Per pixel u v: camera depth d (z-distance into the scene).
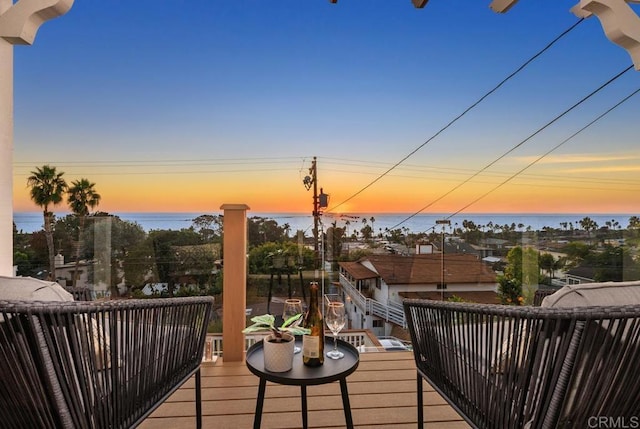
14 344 1.02
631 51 2.14
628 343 1.01
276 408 2.10
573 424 1.10
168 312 1.55
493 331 1.31
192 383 2.43
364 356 2.92
